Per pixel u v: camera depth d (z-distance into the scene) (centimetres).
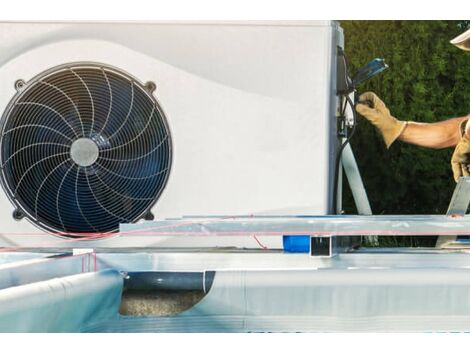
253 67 698
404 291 575
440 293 577
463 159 1327
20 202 722
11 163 720
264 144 702
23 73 710
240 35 697
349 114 951
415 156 1327
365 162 1327
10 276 560
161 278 568
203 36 700
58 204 720
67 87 712
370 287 573
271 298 570
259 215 705
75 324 504
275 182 703
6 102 712
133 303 566
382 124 1325
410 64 1320
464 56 1321
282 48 696
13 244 725
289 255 683
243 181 705
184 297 568
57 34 706
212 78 701
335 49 712
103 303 532
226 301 570
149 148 712
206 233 643
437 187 1329
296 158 701
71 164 714
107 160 712
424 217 646
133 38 703
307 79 696
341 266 692
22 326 436
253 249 710
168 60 702
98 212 721
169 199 712
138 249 709
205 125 704
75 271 652
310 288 571
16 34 708
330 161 708
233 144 704
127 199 717
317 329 573
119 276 557
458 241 945
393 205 1328
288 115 698
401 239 1310
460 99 1323
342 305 572
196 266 688
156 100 704
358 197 930
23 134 716
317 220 634
